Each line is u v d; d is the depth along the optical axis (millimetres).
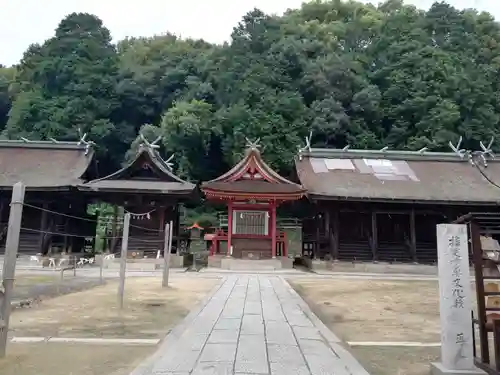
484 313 6977
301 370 6371
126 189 31156
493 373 6359
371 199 31703
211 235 34031
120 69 75750
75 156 35656
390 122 65000
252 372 6199
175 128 56188
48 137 62812
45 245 31516
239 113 57250
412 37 74125
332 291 17906
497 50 74500
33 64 75688
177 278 22062
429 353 7914
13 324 9695
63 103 67312
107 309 11859
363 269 31609
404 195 32219
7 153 35438
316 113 60562
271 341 8180
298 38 76375
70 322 10055
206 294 15430
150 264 29391
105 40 82250
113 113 72312
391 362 7289
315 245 35969
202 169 61625
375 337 9320
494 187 34094
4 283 7023
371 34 82938
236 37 74062
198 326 9508
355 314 12273
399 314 12375
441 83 62312
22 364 6602
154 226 33125
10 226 7121
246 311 11641
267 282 20281
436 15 79000
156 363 6570
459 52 71812
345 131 60656
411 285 21000
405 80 64750
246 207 32750
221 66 69750
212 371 6199
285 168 54594
